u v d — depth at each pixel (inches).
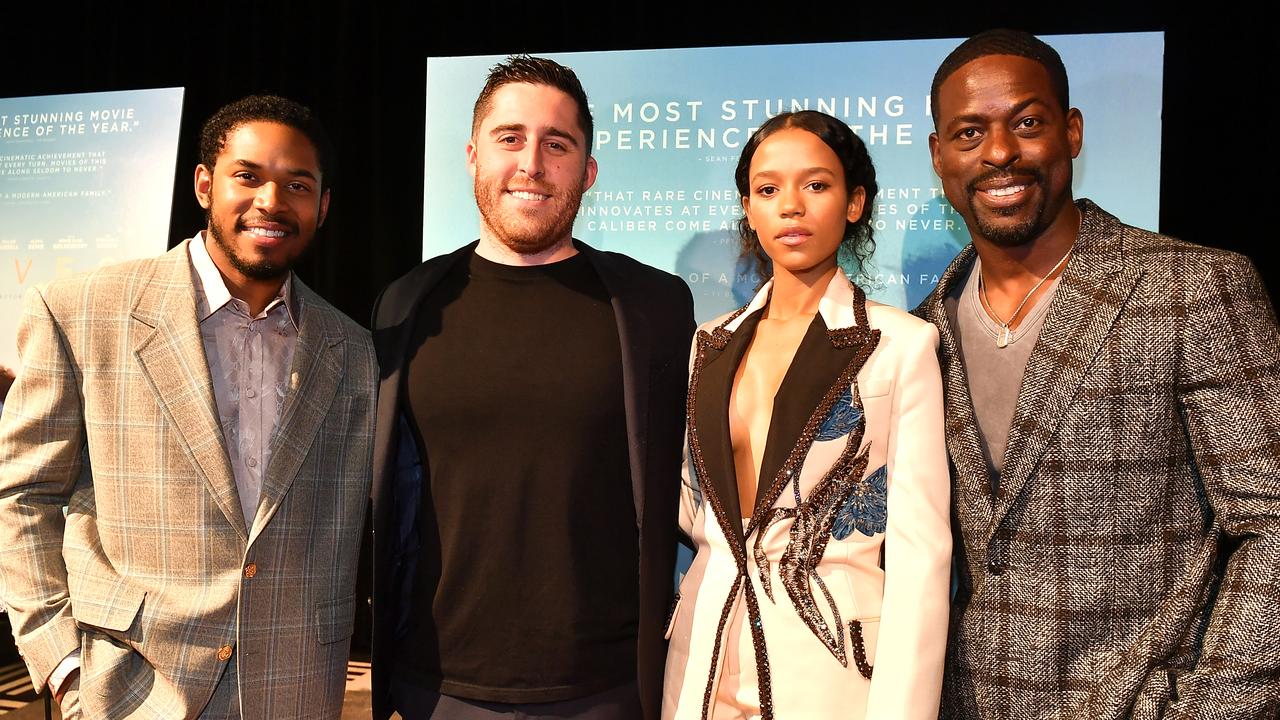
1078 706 53.8
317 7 161.2
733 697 58.5
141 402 63.4
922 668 53.5
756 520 58.6
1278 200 133.0
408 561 69.1
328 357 68.2
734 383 63.8
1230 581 50.4
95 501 64.7
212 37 165.8
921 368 57.9
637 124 130.7
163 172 146.3
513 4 152.0
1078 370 55.2
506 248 71.4
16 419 64.4
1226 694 48.5
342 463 68.6
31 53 170.9
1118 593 54.2
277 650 63.1
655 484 65.2
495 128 69.6
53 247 148.1
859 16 141.5
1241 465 50.9
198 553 62.4
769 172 62.4
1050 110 58.4
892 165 124.0
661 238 129.4
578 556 65.1
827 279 64.1
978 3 138.0
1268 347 51.9
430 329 70.2
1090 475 54.8
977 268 64.8
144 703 61.8
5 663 158.6
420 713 65.9
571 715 64.2
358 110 159.2
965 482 57.9
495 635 64.2
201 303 66.7
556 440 65.9
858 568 57.2
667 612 64.5
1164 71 136.3
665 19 147.2
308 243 68.7
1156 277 55.2
